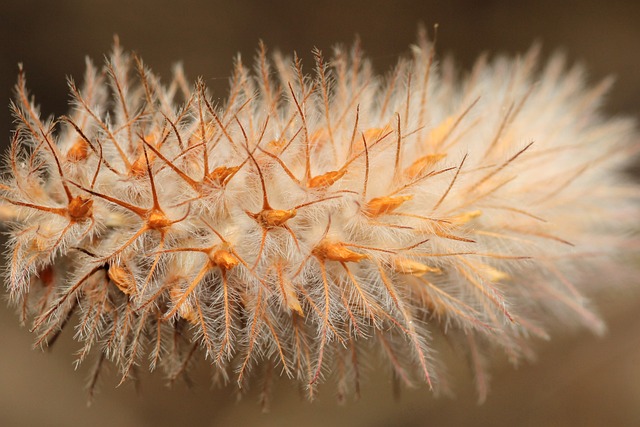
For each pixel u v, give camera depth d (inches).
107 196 2.5
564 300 2.8
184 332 2.5
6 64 3.5
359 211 2.5
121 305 2.5
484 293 2.6
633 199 2.9
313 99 2.5
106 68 2.6
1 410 3.5
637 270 2.9
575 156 2.8
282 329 2.5
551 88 2.9
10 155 2.5
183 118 2.5
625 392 3.5
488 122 2.7
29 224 2.5
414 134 2.6
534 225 2.7
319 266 2.5
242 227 2.5
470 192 2.6
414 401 3.5
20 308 2.6
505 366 3.5
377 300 2.5
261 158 2.5
